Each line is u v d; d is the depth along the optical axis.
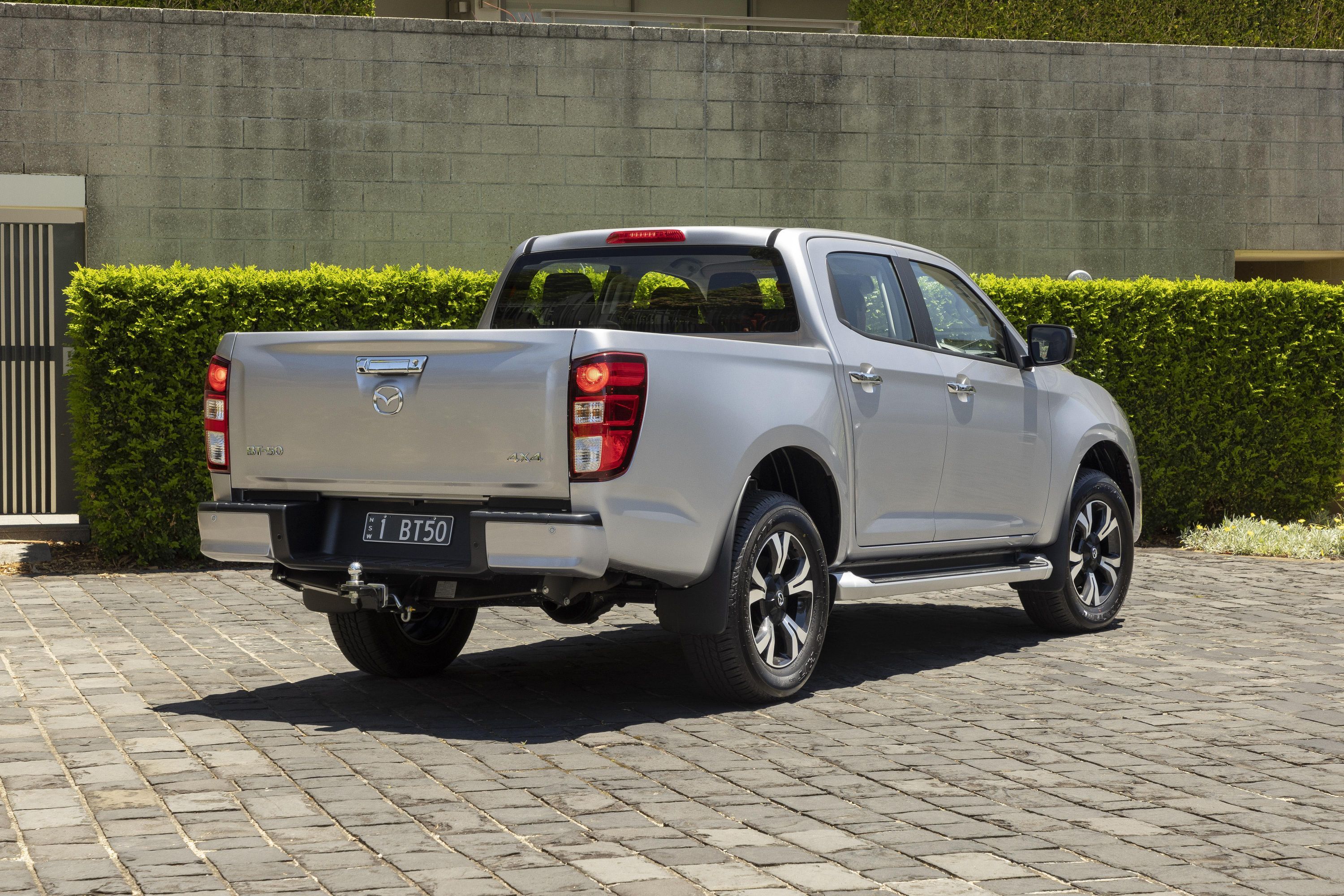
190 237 12.42
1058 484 8.16
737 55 13.36
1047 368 8.35
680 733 5.88
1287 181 14.55
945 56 13.77
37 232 12.16
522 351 5.64
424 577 5.98
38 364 12.15
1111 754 5.55
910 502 7.13
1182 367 12.68
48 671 7.10
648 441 5.70
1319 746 5.67
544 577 5.67
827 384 6.63
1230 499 13.09
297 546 6.09
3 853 4.30
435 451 5.78
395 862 4.22
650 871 4.15
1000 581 7.55
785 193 13.50
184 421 10.74
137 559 10.90
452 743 5.70
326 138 12.63
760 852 4.33
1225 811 4.80
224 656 7.52
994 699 6.56
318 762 5.38
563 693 6.69
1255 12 15.24
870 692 6.71
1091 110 14.08
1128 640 8.12
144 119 12.29
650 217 13.27
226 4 13.16
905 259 7.57
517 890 3.99
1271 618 8.84
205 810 4.75
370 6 13.52
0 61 12.02
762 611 6.41
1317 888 4.05
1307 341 12.91
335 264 12.70
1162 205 14.27
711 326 6.98
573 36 13.07
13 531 12.03
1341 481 13.62
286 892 3.97
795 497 6.80
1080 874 4.15
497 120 12.95
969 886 4.04
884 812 4.76
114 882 4.04
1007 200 13.95
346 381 5.95
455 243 12.92
